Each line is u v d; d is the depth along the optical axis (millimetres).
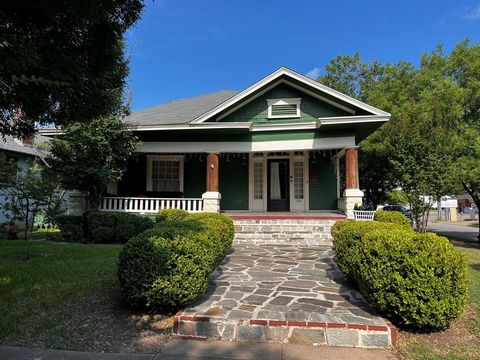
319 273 5688
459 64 13664
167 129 10586
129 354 2967
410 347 3189
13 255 7184
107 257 6934
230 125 10391
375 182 18016
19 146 15164
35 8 3400
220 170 13297
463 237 16125
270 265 6367
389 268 3465
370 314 3600
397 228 4590
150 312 3896
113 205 11109
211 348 3135
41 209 7543
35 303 4133
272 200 13078
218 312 3602
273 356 2982
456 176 9773
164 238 3881
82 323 3598
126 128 10148
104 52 4289
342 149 10906
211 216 7230
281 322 3330
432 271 3328
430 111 10266
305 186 12938
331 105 11328
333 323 3293
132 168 12867
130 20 4223
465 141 11852
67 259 6758
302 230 9789
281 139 11000
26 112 4031
